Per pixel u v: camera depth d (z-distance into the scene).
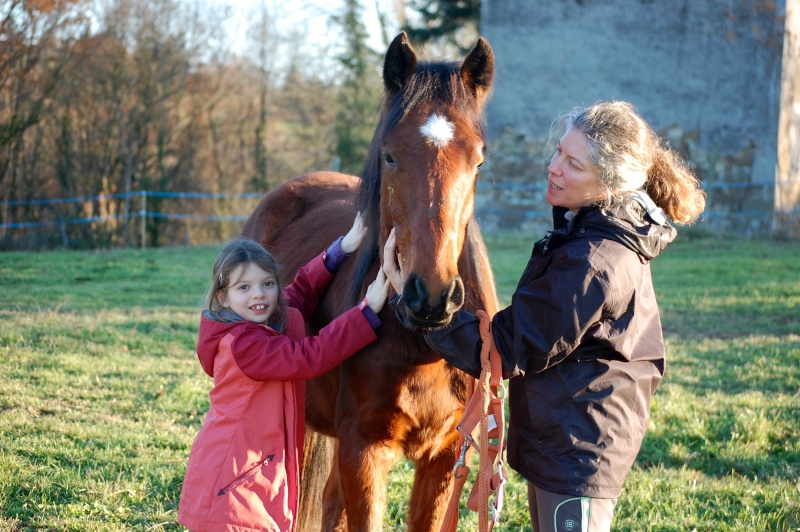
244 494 2.23
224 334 2.33
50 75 13.93
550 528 1.95
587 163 1.98
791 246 11.15
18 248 13.34
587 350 1.96
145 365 5.27
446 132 2.12
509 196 13.56
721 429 4.15
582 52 13.16
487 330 2.05
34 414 4.22
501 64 13.55
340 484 2.52
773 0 11.98
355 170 19.80
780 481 3.56
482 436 1.99
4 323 6.22
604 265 1.89
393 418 2.40
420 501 2.56
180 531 3.10
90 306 7.29
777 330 6.37
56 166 14.12
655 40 12.75
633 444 1.96
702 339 6.11
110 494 3.30
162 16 15.07
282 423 2.35
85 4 13.94
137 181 14.90
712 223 12.48
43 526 3.05
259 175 18.20
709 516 3.28
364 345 2.32
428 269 1.97
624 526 3.23
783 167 12.62
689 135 12.74
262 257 2.37
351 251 2.79
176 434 4.05
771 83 12.14
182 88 15.82
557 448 1.95
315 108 20.30
